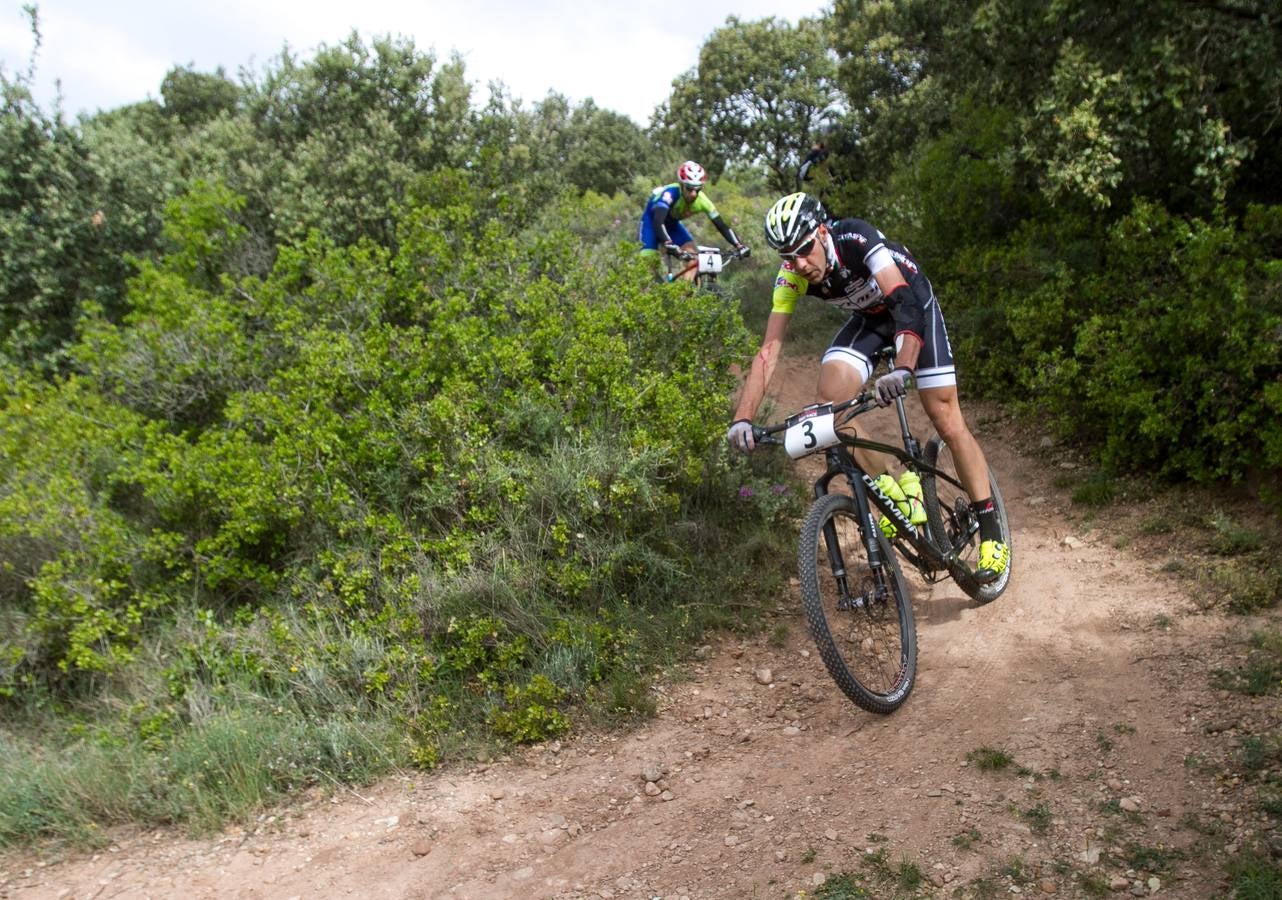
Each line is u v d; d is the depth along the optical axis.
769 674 4.44
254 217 9.80
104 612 4.63
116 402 6.32
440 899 3.16
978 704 3.92
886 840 3.14
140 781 3.87
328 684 4.36
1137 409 5.68
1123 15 6.64
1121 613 4.45
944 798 3.32
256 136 10.73
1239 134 7.21
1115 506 5.66
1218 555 4.82
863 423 7.66
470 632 4.43
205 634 4.61
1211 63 6.70
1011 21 7.66
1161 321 5.77
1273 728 3.36
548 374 5.78
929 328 4.23
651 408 5.55
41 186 9.22
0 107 9.16
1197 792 3.13
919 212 10.18
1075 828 3.07
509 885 3.19
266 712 4.25
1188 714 3.57
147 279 6.88
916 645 4.11
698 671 4.57
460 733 4.15
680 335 6.07
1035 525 5.66
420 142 10.63
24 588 5.00
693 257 8.89
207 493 5.14
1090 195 7.04
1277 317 5.23
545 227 10.16
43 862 3.53
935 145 10.52
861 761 3.66
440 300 6.27
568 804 3.65
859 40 16.52
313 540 5.10
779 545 5.52
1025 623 4.52
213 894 3.26
